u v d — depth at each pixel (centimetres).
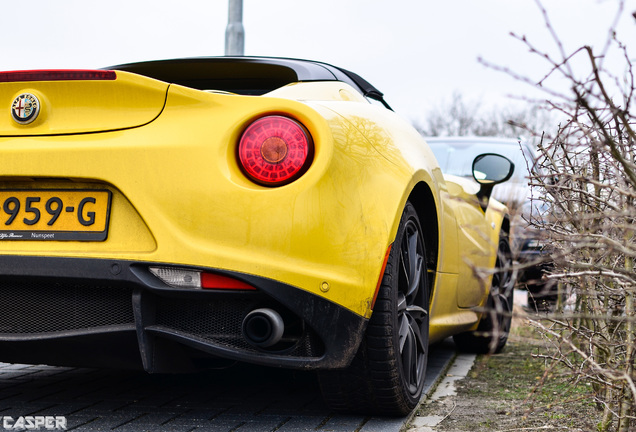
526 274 460
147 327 219
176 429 242
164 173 220
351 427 248
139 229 222
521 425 250
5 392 296
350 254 223
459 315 375
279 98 224
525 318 189
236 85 304
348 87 287
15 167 229
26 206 232
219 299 217
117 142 224
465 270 362
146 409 270
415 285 275
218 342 221
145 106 228
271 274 213
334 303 219
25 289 230
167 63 295
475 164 392
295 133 218
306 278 215
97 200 226
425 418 263
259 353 220
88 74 227
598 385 251
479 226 390
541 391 307
